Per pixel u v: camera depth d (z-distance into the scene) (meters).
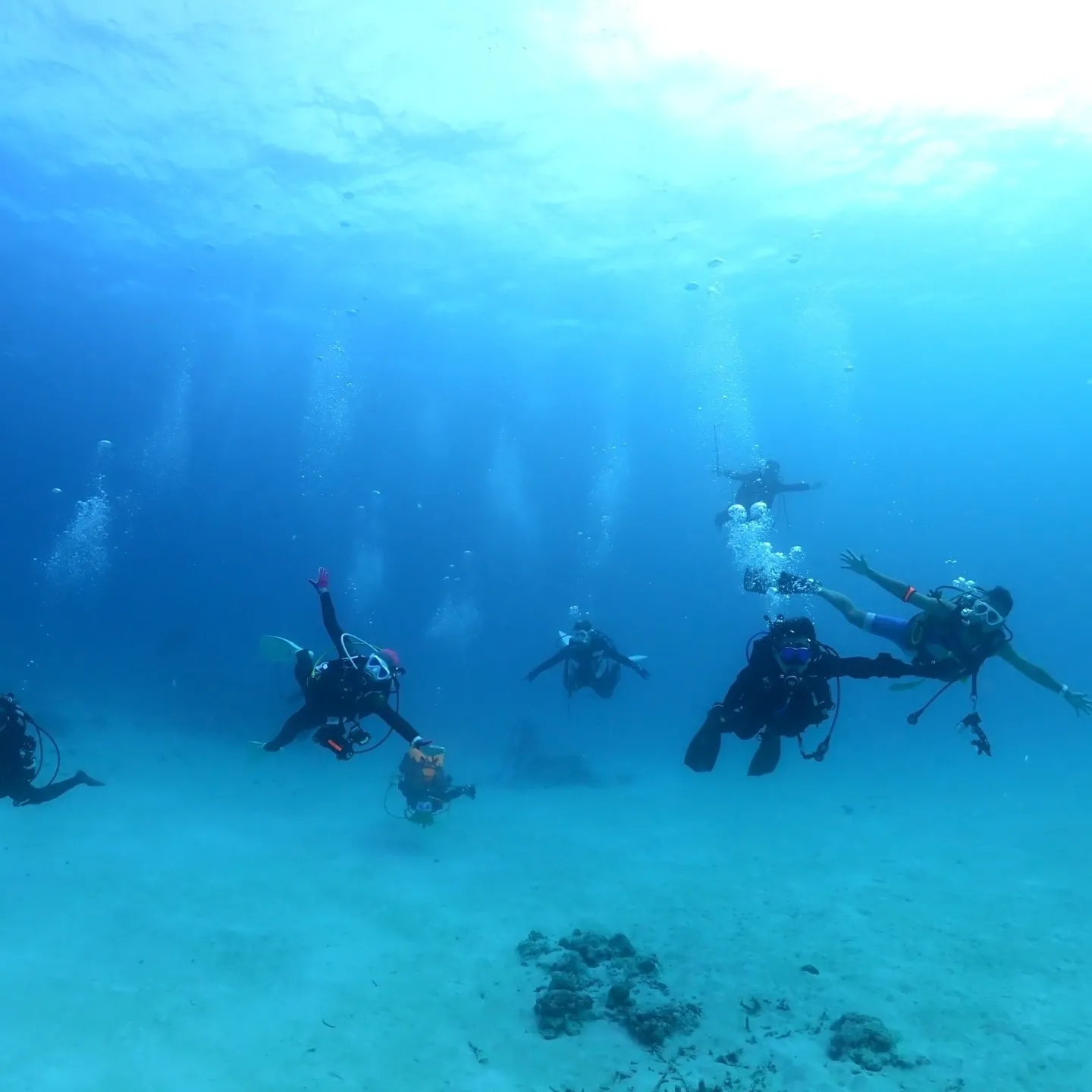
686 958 7.59
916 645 5.23
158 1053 5.54
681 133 16.92
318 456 70.50
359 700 5.12
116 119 17.28
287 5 13.29
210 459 72.56
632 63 14.61
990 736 29.12
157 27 14.09
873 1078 5.38
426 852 11.21
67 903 8.44
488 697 36.28
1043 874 10.38
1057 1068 5.48
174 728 20.11
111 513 85.69
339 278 26.11
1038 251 24.34
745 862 11.13
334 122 16.94
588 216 20.94
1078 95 15.66
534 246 22.98
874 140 17.23
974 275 26.45
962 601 5.04
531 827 13.03
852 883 10.12
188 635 27.61
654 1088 5.23
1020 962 7.43
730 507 14.16
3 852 10.23
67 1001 6.21
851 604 5.56
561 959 7.20
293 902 8.82
